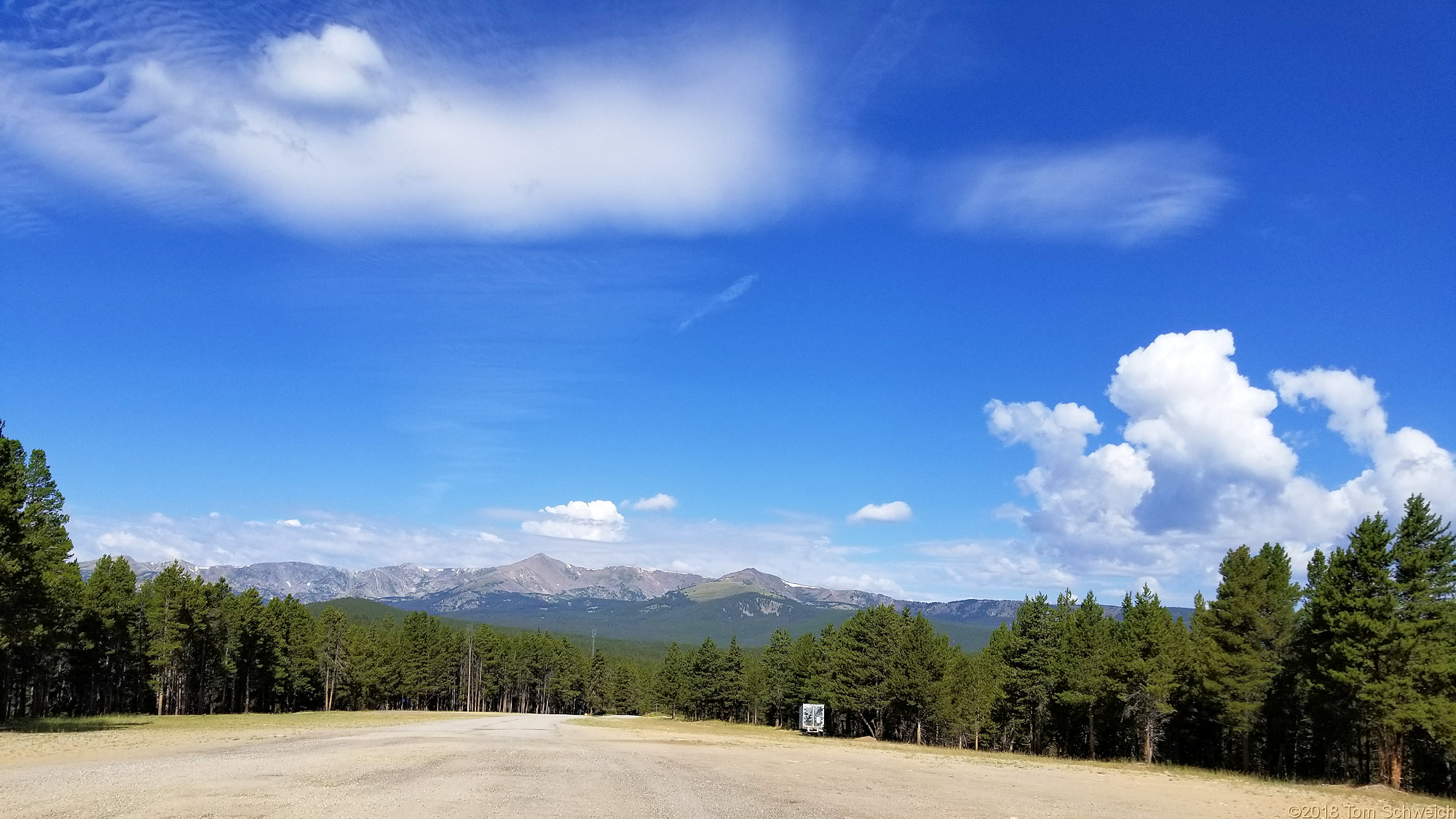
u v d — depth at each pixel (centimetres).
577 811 1873
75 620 7131
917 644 7819
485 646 16812
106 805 1694
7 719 5688
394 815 1700
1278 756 6391
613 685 18950
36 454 4706
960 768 3972
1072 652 6600
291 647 11369
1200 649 5866
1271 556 6075
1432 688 4181
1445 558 4231
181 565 8788
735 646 12062
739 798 2281
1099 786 3344
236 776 2302
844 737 8788
